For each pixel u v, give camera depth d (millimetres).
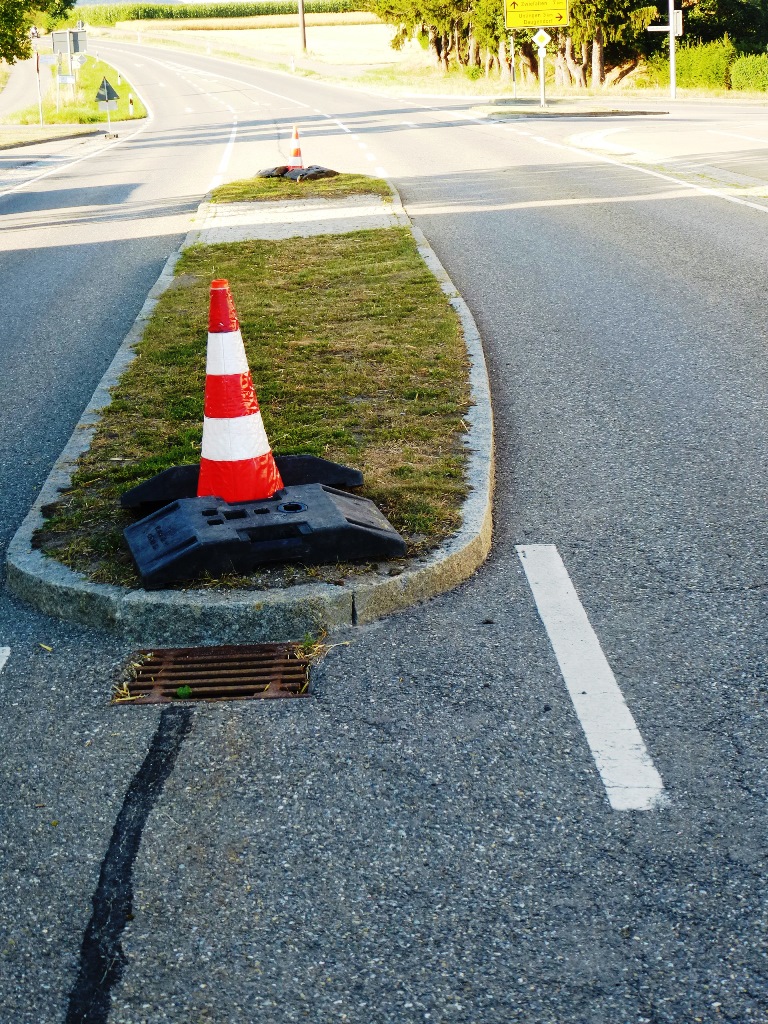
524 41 55656
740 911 2717
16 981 2586
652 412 6816
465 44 67062
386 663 3973
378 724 3590
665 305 9570
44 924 2770
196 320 9398
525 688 3764
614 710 3607
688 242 12406
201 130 38750
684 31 54094
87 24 147125
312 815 3150
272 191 18531
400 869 2916
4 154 33250
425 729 3549
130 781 3352
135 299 11414
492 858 2941
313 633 4199
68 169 27406
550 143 25438
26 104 63000
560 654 3979
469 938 2668
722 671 3818
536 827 3059
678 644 4020
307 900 2816
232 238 14031
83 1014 2486
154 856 3006
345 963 2607
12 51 40125
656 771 3287
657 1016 2426
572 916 2725
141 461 5969
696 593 4418
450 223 14750
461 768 3338
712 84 50219
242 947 2668
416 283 10492
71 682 3945
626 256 11828
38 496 5516
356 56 90125
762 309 9219
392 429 6230
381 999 2500
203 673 3965
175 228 16250
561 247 12570
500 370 7914
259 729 3598
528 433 6570
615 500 5453
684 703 3635
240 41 110062
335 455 5828
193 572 4355
